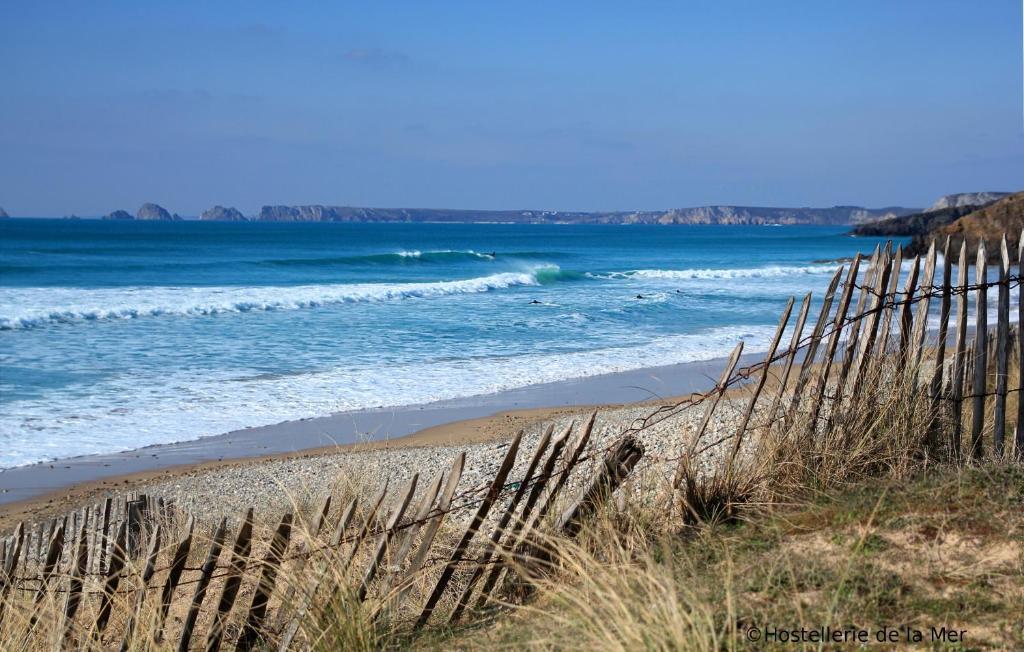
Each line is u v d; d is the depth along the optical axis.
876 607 3.55
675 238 144.00
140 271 47.94
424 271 53.16
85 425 13.96
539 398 15.91
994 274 39.09
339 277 47.53
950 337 15.52
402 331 24.69
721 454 6.14
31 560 5.38
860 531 4.29
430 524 4.34
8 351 20.66
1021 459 5.30
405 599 4.43
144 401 15.58
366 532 4.29
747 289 40.91
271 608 4.57
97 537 5.17
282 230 154.88
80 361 19.41
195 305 29.02
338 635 4.02
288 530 4.29
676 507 5.07
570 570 4.20
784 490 5.14
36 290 34.72
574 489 5.39
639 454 4.88
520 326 25.98
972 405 5.77
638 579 3.71
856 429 5.44
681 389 16.47
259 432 13.60
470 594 4.54
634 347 21.94
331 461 11.38
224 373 18.17
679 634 3.23
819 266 61.22
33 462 12.02
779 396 5.46
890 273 5.68
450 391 16.53
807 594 3.73
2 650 4.13
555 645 3.59
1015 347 6.12
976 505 4.45
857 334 5.60
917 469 5.23
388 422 14.10
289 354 20.61
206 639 4.05
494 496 4.42
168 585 4.05
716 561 4.30
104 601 4.32
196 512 9.24
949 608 3.49
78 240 89.94
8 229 135.75
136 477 11.34
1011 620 3.35
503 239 131.50
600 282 46.78
